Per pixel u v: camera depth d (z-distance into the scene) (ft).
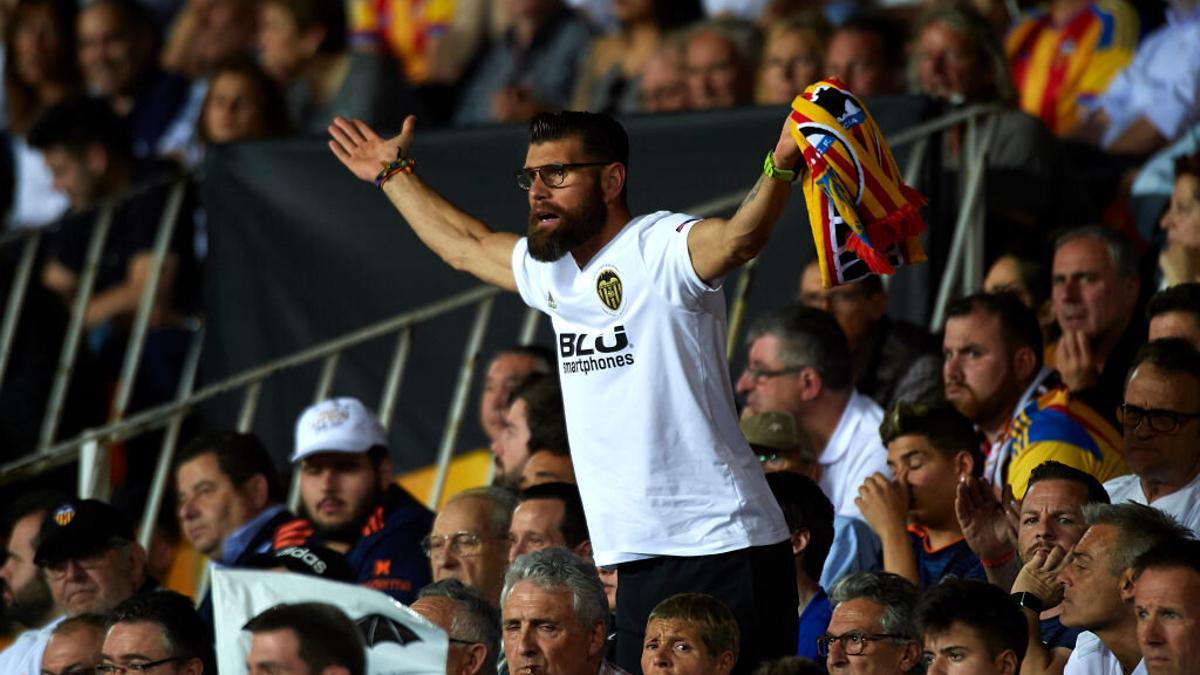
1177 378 75.25
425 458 113.50
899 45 114.52
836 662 67.56
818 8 133.39
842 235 59.93
